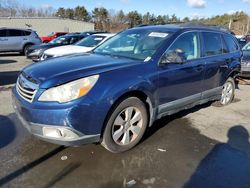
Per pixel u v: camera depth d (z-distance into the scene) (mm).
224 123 4898
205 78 4871
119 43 4637
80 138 3113
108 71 3350
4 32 16203
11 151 3539
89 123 3117
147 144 3906
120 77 3389
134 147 3777
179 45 4312
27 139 3887
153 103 3840
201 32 4910
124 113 3533
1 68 10992
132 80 3469
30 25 37562
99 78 3225
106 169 3219
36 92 3115
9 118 4695
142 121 3754
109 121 3342
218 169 3334
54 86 3057
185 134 4320
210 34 5168
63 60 3848
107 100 3188
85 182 2959
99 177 3059
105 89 3197
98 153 3562
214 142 4078
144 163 3389
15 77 8797
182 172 3234
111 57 4086
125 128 3574
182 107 4504
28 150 3576
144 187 2924
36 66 3645
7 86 7328
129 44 4457
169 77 4004
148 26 4922
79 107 3012
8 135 4004
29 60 14203
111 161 3395
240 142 4113
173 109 4301
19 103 3299
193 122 4863
